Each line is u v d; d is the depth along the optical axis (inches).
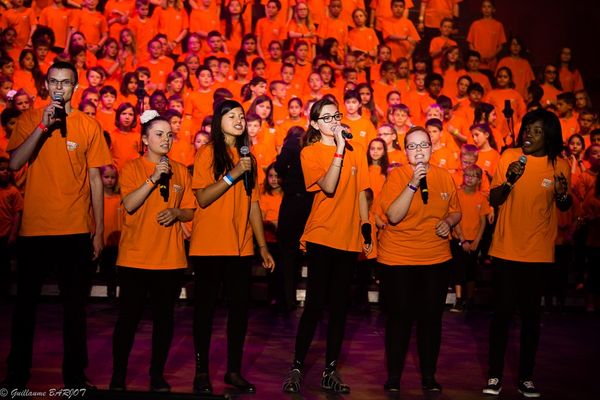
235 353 190.4
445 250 196.4
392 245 195.5
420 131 196.9
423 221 194.1
